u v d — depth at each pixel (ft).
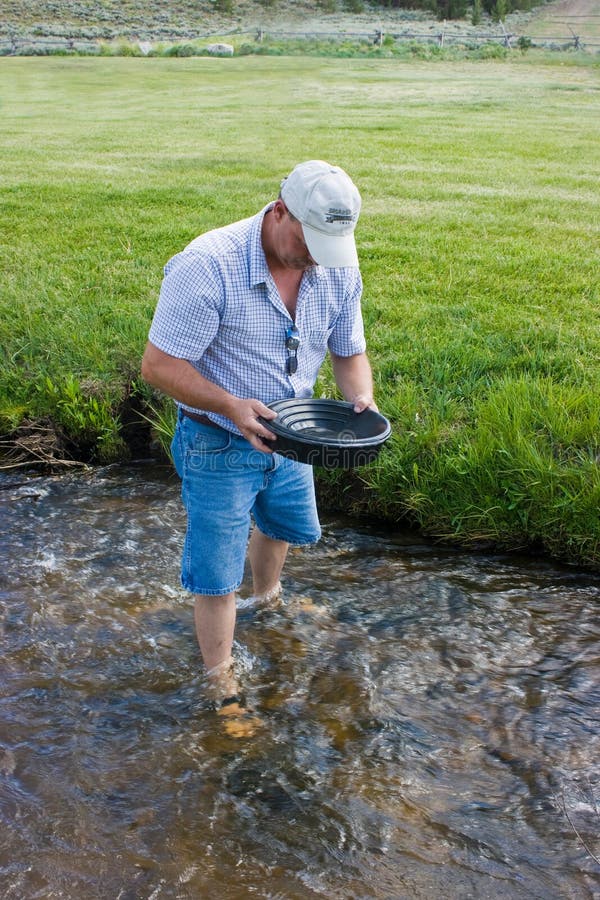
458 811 8.70
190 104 67.97
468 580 12.84
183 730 9.75
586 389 15.65
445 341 18.35
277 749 9.50
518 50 128.77
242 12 207.92
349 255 7.71
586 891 7.81
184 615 11.86
